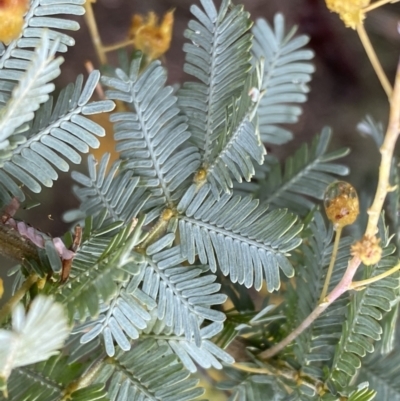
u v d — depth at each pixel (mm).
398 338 248
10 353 194
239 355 233
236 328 229
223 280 238
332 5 206
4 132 199
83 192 226
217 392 253
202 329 221
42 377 215
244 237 220
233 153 217
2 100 211
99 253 215
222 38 224
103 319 214
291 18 317
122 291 214
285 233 219
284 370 230
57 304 193
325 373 228
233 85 224
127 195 223
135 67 222
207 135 224
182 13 318
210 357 222
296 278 235
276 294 249
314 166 245
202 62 225
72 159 213
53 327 193
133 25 242
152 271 218
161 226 221
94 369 218
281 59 249
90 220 218
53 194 279
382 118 318
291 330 233
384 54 318
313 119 321
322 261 232
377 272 223
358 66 321
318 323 230
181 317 219
